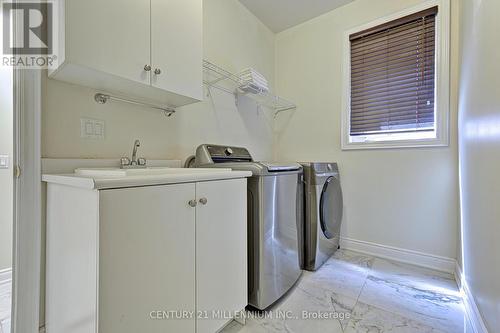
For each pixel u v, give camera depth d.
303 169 1.97
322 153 2.55
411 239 2.05
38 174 1.08
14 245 1.04
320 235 1.98
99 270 0.74
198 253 1.05
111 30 1.03
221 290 1.16
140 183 0.84
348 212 2.38
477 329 1.17
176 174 1.02
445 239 1.90
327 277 1.82
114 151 1.38
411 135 2.09
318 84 2.58
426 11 1.97
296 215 1.75
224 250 1.18
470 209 1.39
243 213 1.30
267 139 2.78
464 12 1.57
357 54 2.35
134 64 1.12
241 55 2.37
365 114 2.31
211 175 1.11
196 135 1.91
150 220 0.87
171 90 1.29
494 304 0.98
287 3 2.35
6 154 1.83
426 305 1.45
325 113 2.53
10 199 1.84
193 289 1.03
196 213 1.04
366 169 2.28
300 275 1.82
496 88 0.97
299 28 2.72
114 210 0.77
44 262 1.10
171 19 1.29
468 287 1.42
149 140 1.57
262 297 1.37
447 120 1.88
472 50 1.35
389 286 1.68
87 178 0.77
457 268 1.76
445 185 1.90
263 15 2.54
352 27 2.34
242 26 2.39
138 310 0.84
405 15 2.06
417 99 2.05
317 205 1.93
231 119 2.27
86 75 1.07
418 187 2.02
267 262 1.41
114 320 0.77
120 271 0.79
